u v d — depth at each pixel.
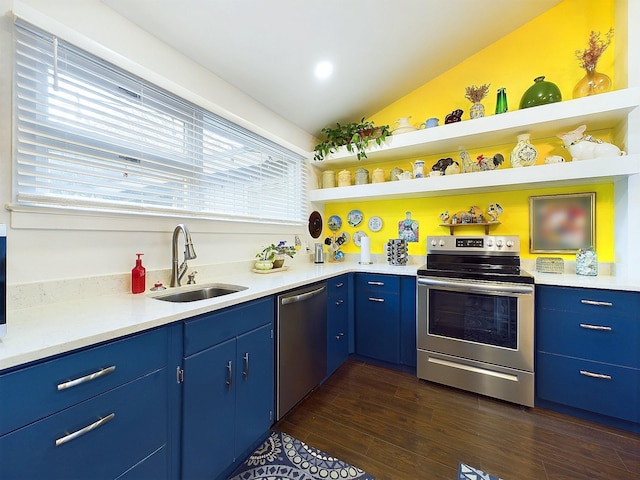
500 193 2.42
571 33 2.13
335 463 1.35
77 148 1.26
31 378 0.71
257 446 1.47
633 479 1.24
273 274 2.11
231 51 1.77
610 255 2.02
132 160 1.49
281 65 1.99
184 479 1.10
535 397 1.80
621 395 1.57
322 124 2.89
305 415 1.73
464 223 2.43
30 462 0.71
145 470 0.97
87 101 1.28
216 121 1.94
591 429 1.59
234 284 1.70
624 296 1.56
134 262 1.48
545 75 2.22
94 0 1.29
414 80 2.62
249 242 2.25
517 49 2.31
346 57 2.09
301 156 2.86
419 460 1.36
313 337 1.94
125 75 1.40
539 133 2.12
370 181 3.04
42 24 1.10
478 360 1.93
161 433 1.02
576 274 2.02
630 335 1.55
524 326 1.78
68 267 1.23
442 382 2.05
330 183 3.04
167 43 1.60
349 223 3.20
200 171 1.85
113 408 0.88
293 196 2.81
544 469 1.30
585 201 2.11
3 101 1.05
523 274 1.88
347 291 2.45
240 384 1.36
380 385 2.10
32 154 1.11
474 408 1.80
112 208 1.37
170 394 1.05
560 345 1.73
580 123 1.93
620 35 1.88
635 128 1.73
